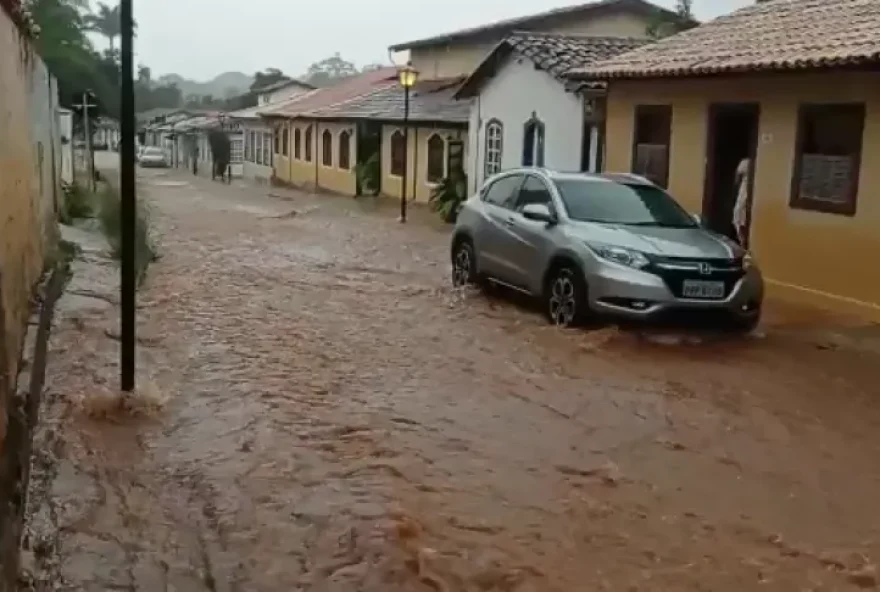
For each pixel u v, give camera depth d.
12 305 7.30
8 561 4.63
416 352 9.84
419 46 38.00
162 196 35.59
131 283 7.70
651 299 10.12
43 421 7.18
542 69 20.53
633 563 5.17
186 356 9.44
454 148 28.61
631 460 6.76
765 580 5.02
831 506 6.01
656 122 16.23
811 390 8.62
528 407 7.97
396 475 6.34
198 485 6.11
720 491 6.22
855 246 12.17
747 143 15.24
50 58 37.59
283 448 6.81
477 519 5.67
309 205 31.69
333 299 13.01
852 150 12.26
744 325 10.55
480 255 13.04
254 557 5.13
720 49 14.95
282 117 43.44
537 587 4.87
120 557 5.10
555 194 11.62
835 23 14.01
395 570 5.00
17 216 8.45
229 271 15.53
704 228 11.53
